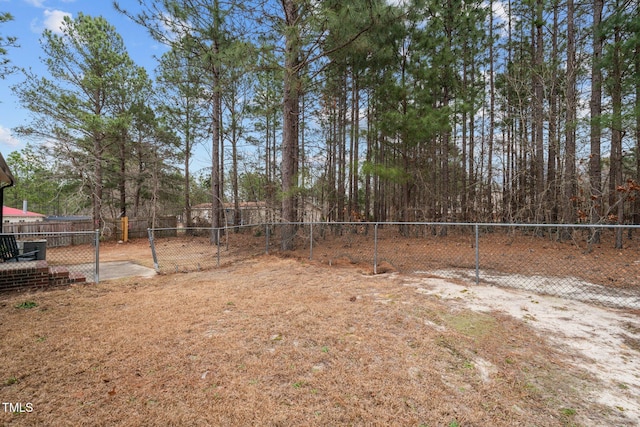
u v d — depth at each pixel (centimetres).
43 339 308
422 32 1062
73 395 215
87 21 1339
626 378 235
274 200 1418
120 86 1454
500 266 654
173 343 298
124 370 249
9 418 189
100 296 479
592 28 869
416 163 1250
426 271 628
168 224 1850
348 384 228
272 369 250
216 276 638
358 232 1388
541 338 304
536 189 1129
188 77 1367
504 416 192
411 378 235
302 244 1039
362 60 1095
